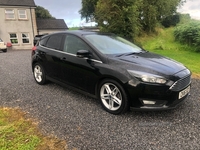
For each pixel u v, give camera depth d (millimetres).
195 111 3389
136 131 2781
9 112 3395
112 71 3174
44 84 5039
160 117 3188
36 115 3289
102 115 3285
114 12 13156
